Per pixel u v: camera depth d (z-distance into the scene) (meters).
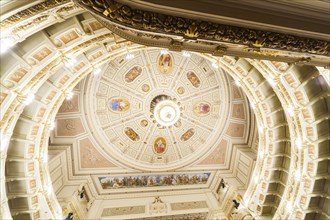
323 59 6.34
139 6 3.49
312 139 12.58
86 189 20.08
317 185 13.63
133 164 22.98
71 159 20.19
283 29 4.32
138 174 22.83
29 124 11.58
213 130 24.48
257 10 4.11
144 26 3.74
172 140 26.09
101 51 11.59
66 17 6.55
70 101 20.25
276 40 4.48
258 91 15.09
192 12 3.67
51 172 17.53
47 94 11.73
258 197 16.94
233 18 3.90
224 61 14.75
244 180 20.72
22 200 12.62
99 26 8.11
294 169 14.25
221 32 4.09
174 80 25.09
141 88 24.80
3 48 6.55
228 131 23.61
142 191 21.67
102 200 20.36
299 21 4.42
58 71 11.50
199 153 24.19
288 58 6.27
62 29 7.89
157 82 24.98
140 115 25.47
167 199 21.12
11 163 11.64
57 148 19.52
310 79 10.89
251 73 14.38
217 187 22.33
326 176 13.05
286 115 13.69
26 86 8.84
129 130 24.92
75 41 8.49
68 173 19.92
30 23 5.96
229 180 21.62
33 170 12.55
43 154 13.14
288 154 15.34
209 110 25.03
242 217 17.66
